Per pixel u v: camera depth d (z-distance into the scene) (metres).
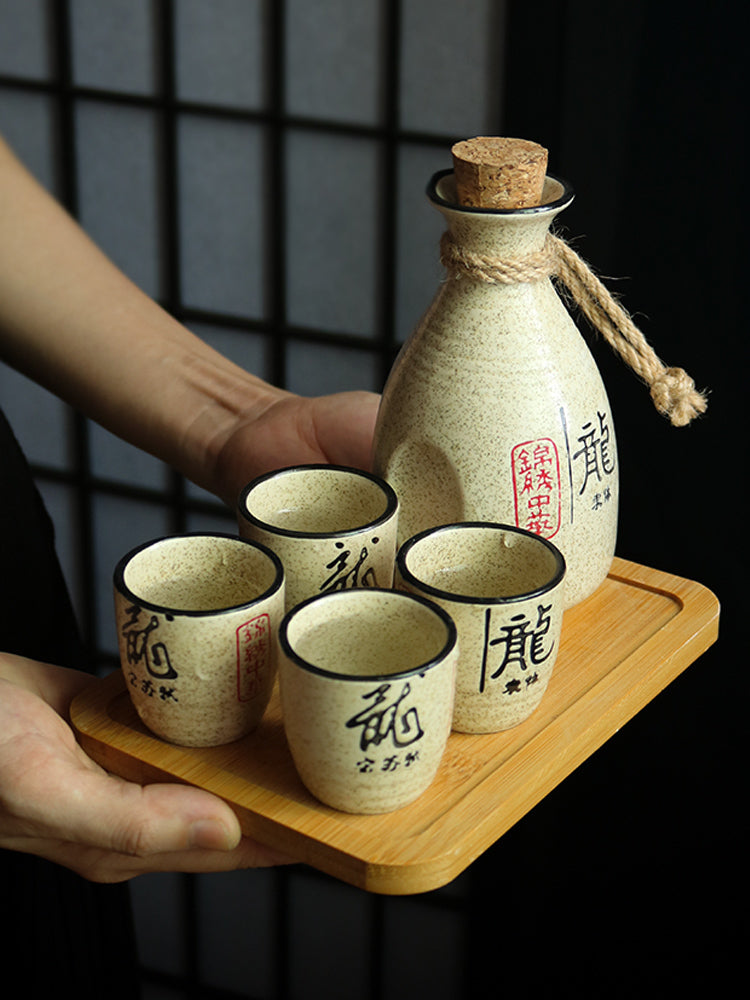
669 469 0.99
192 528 1.35
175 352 0.80
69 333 0.79
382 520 0.64
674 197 0.94
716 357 0.96
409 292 1.15
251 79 1.14
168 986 1.44
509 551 0.64
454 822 0.60
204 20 1.14
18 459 0.77
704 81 0.91
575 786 1.10
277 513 0.67
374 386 1.20
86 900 0.81
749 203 0.92
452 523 0.65
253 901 1.35
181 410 0.79
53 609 0.79
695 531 1.00
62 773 0.61
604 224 0.96
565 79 0.94
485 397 0.65
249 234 1.21
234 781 0.62
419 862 0.59
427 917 1.26
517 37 0.95
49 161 1.28
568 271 0.68
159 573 0.64
